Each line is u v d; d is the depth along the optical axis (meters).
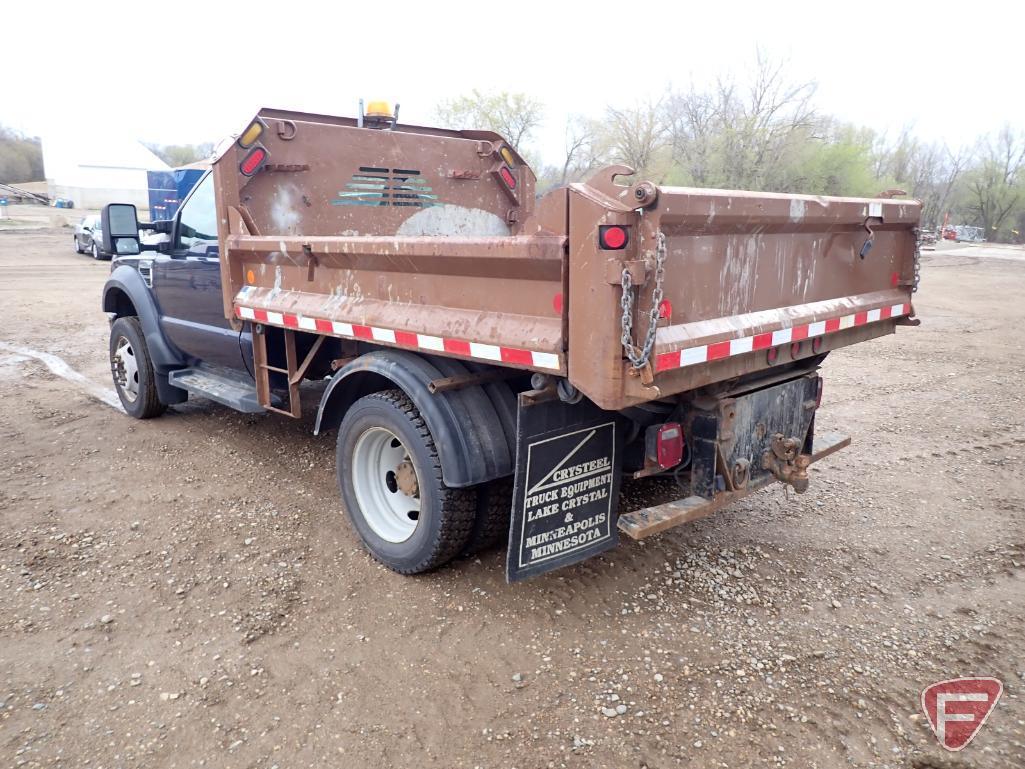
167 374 6.20
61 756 2.64
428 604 3.60
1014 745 2.70
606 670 3.11
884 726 2.79
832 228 3.57
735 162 29.78
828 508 4.75
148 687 3.01
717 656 3.20
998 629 3.43
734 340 3.00
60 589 3.72
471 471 3.40
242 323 4.80
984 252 36.00
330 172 5.04
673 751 2.66
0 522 4.45
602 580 3.81
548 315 2.86
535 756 2.64
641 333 2.60
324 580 3.83
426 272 3.35
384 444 4.02
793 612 3.55
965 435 6.23
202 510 4.64
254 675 3.08
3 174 88.56
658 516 3.20
